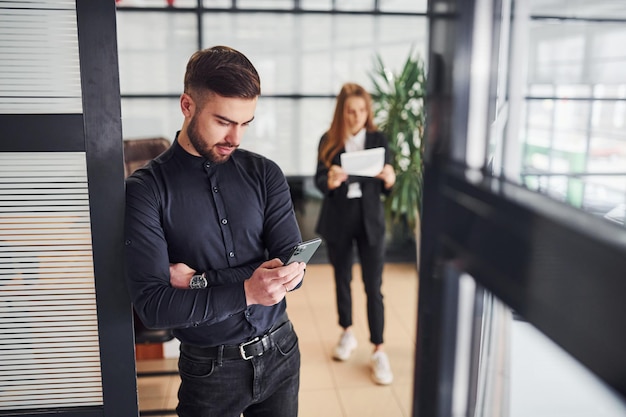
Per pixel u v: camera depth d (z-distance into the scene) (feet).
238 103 4.04
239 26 14.16
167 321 4.04
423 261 1.02
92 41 3.60
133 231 4.04
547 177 1.14
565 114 1.20
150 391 8.63
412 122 13.39
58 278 4.03
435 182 1.01
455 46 1.01
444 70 1.02
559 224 0.72
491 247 0.86
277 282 3.98
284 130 14.93
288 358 4.75
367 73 14.87
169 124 14.42
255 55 14.39
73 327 4.13
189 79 4.09
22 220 3.89
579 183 1.07
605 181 1.10
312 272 14.47
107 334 4.12
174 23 13.88
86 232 3.97
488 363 1.83
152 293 4.02
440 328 1.05
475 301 0.96
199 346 4.45
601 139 1.17
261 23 14.21
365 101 8.96
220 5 13.96
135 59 13.94
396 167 13.71
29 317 4.06
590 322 0.67
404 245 15.21
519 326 0.80
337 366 9.52
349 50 14.70
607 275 0.65
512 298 0.80
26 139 3.70
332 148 9.13
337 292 9.54
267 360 4.56
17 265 3.96
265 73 14.53
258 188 4.61
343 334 9.77
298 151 15.08
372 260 8.92
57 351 4.14
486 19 1.01
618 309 0.63
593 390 0.68
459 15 1.00
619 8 1.20
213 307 4.03
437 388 1.17
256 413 4.93
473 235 0.90
